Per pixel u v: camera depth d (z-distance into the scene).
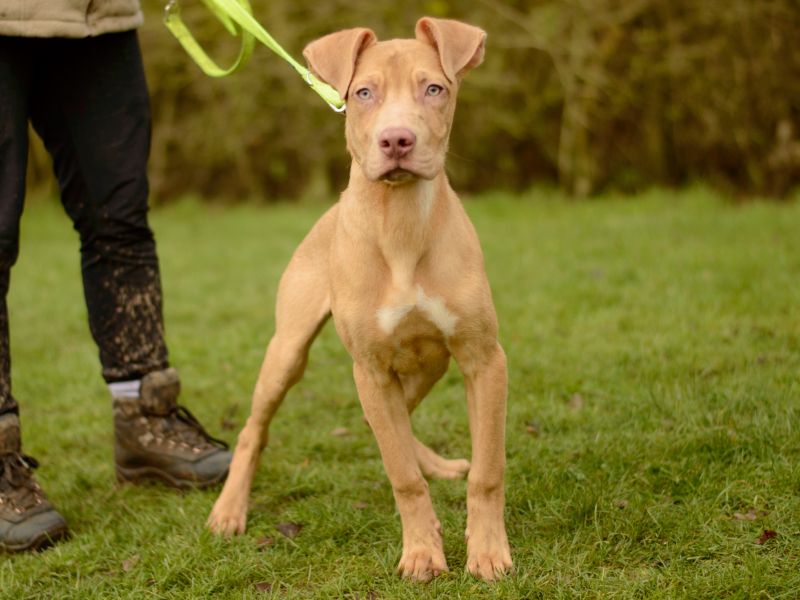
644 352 5.80
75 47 4.23
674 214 10.48
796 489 3.94
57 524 4.13
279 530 4.09
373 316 3.59
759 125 12.04
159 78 13.55
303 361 4.18
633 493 4.05
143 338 4.58
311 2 12.99
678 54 11.88
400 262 3.53
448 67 3.55
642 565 3.57
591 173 12.77
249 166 14.08
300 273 4.18
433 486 4.41
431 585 3.50
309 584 3.67
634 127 12.70
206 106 13.84
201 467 4.58
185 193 14.48
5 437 4.10
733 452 4.28
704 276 7.48
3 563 3.99
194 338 7.20
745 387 4.92
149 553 3.94
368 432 5.19
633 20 12.14
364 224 3.58
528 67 12.75
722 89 11.98
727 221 9.73
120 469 4.73
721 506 3.89
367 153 3.48
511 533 3.89
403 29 12.70
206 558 3.87
